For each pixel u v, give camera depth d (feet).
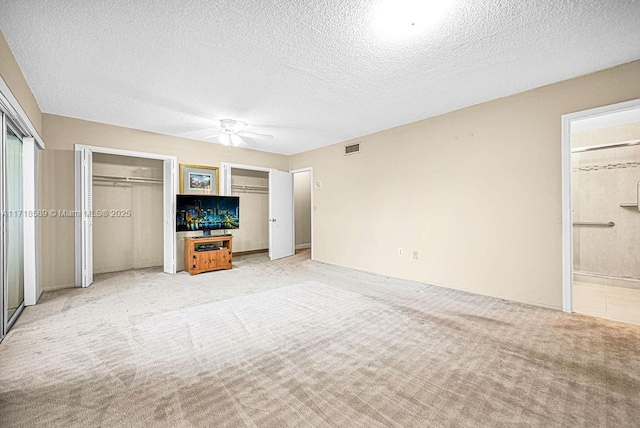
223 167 18.34
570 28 6.81
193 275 15.44
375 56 8.02
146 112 12.53
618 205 12.91
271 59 8.20
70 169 13.12
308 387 5.72
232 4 5.95
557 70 8.94
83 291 12.43
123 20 6.48
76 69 8.75
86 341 7.72
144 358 6.84
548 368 6.35
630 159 12.61
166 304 10.73
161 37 7.15
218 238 16.70
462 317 9.34
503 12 6.19
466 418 4.85
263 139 17.31
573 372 6.20
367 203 16.25
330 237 18.63
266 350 7.22
